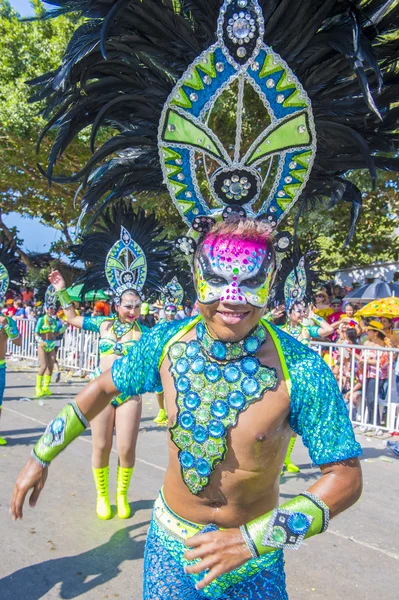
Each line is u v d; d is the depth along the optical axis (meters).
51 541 3.54
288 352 1.68
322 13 2.02
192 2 2.14
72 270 7.68
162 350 1.81
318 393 1.60
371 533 3.83
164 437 6.30
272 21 2.02
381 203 12.98
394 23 2.19
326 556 3.46
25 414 7.46
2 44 12.60
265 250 1.69
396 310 7.24
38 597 2.90
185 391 1.68
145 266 4.23
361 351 6.79
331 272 15.03
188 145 1.94
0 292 6.04
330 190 2.60
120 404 3.87
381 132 2.34
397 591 3.05
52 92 2.41
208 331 1.71
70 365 11.47
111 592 2.96
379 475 5.13
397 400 6.41
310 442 1.60
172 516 1.78
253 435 1.61
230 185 1.96
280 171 1.94
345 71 2.22
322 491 1.54
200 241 1.80
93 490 4.48
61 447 1.90
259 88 1.89
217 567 1.50
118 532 3.69
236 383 1.64
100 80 2.37
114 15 1.93
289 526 1.48
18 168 14.30
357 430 6.73
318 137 2.35
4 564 3.23
